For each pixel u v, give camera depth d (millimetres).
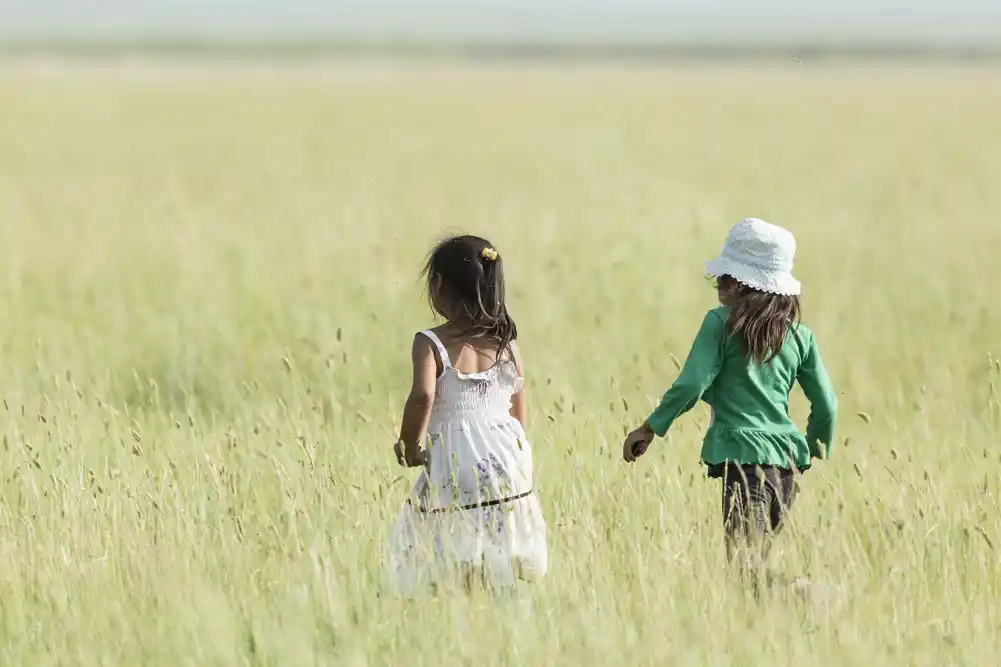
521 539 20891
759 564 20266
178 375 34438
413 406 20500
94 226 67938
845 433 30000
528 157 131500
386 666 18000
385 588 20328
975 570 20922
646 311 43250
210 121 180500
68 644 18656
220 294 46562
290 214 74375
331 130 168875
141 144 142625
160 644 18469
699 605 19391
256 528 22359
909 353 36438
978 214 74938
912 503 23109
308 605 19234
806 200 85312
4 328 40062
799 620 19281
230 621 18750
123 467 26031
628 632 18609
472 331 21000
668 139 154750
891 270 52719
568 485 24719
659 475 24141
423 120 188500
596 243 59312
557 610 19266
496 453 20875
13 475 24625
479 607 19109
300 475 24656
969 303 44375
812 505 23781
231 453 26156
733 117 193000
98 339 38500
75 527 21578
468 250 20891
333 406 30188
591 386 33875
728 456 21562
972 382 34219
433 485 20844
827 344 38562
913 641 18469
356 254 56469
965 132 160125
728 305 21875
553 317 41969
